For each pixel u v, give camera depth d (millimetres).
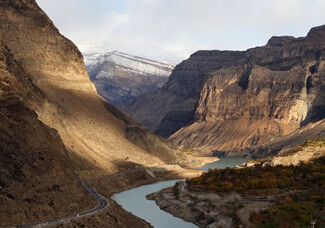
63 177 127625
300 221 97188
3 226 96125
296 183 151750
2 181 109312
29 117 141875
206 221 133375
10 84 158625
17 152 122500
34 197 109750
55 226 99688
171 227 133500
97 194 145750
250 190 146250
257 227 96125
